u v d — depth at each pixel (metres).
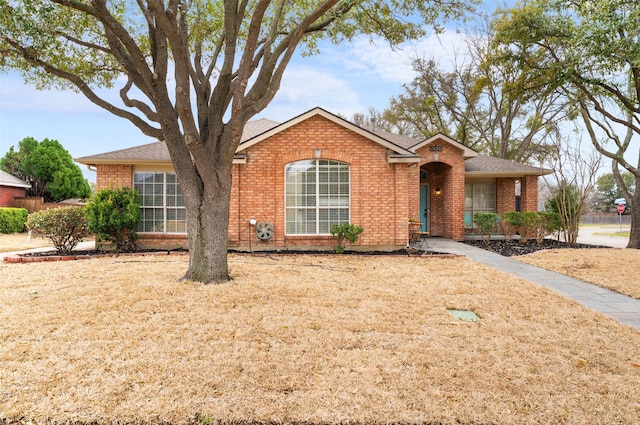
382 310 5.45
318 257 10.52
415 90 30.22
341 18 9.21
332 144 11.63
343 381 3.29
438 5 8.71
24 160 27.30
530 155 27.66
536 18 12.95
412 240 14.31
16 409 2.79
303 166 11.73
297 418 2.76
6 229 20.31
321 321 4.91
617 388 3.22
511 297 6.27
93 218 10.94
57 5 7.82
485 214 14.15
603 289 7.26
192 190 7.14
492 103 28.22
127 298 5.81
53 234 10.95
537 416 2.80
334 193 11.74
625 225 35.00
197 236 7.08
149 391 3.10
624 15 11.00
